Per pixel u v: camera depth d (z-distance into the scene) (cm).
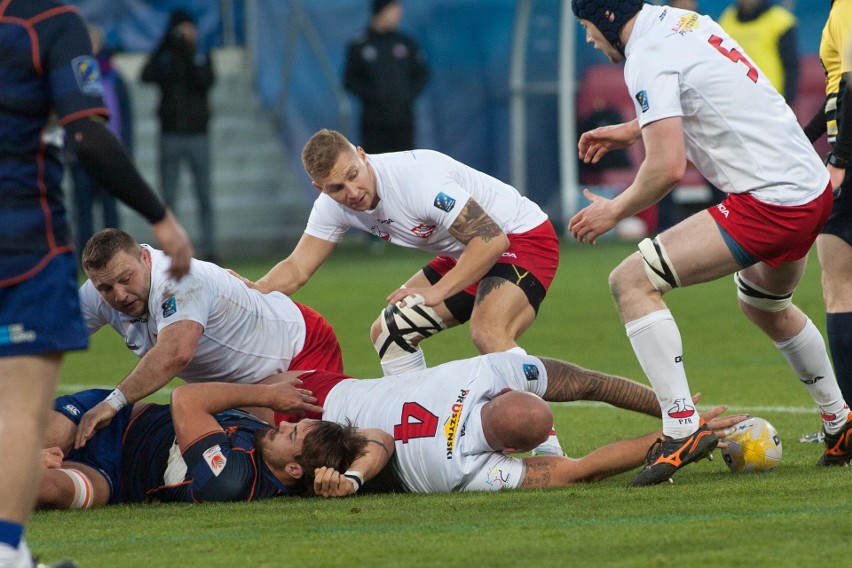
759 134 1719
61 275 1198
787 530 1377
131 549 1388
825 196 1752
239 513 1591
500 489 1703
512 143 6850
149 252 1845
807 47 6412
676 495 1608
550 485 1708
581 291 4803
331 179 1908
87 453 1714
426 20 6744
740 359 3144
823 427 1877
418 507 1591
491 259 1931
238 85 7081
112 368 3300
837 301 2011
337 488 1664
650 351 1733
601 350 3328
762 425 1803
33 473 1183
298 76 7000
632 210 1739
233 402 1739
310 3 6862
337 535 1429
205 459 1680
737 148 1725
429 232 2025
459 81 6806
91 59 1196
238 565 1293
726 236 1730
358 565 1280
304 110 7031
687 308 4303
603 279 5181
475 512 1539
